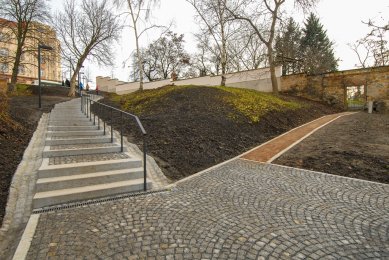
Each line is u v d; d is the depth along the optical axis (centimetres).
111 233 362
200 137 912
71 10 2930
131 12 1997
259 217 414
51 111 1280
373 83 1805
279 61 2539
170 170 664
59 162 585
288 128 1222
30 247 326
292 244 337
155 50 4131
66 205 459
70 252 317
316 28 4028
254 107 1316
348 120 1309
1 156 588
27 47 2342
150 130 956
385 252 321
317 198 493
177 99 1359
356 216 418
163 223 392
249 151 873
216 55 3256
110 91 4009
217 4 1897
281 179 606
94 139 775
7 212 420
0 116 759
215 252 319
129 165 623
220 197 499
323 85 2019
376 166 653
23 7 2181
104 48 2927
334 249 326
